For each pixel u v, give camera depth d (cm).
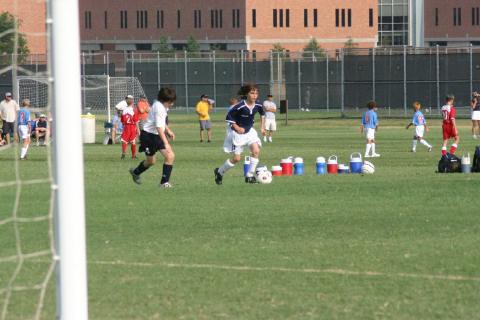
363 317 2052
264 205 3753
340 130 11275
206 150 7669
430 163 6134
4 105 8319
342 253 2727
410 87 13938
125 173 5350
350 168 5216
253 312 2100
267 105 8819
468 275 2430
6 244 2886
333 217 3419
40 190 4316
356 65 14112
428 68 13862
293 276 2434
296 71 15075
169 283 2370
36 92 12419
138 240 2966
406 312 2089
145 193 4200
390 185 4425
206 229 3170
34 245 2867
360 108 14175
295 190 4262
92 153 7431
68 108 1727
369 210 3588
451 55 13775
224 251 2772
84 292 1739
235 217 3434
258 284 2353
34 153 7375
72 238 1730
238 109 4556
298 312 2095
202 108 9075
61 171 1727
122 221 3356
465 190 4191
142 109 8625
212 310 2120
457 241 2903
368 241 2916
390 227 3183
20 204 3819
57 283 1741
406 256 2672
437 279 2386
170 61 15712
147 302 2192
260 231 3122
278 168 5066
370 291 2272
